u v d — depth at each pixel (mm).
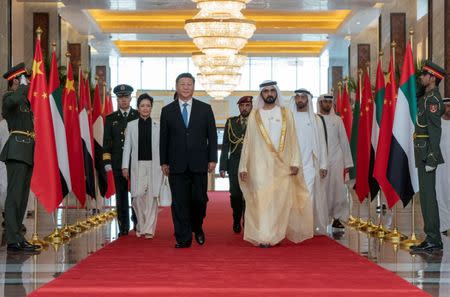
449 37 17609
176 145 9922
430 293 6457
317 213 11664
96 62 37406
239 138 12344
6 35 17734
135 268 7938
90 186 13773
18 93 9828
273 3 25500
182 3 25312
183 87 10016
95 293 6328
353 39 30875
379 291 6449
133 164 11281
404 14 24797
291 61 43875
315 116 11758
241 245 10352
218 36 21938
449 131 12453
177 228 9977
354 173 15062
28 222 14891
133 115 12273
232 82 28406
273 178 10203
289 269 7863
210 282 6918
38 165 10344
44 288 6598
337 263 8383
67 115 12492
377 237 11695
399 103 10586
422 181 9750
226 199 24391
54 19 24766
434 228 9789
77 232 12703
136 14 30328
